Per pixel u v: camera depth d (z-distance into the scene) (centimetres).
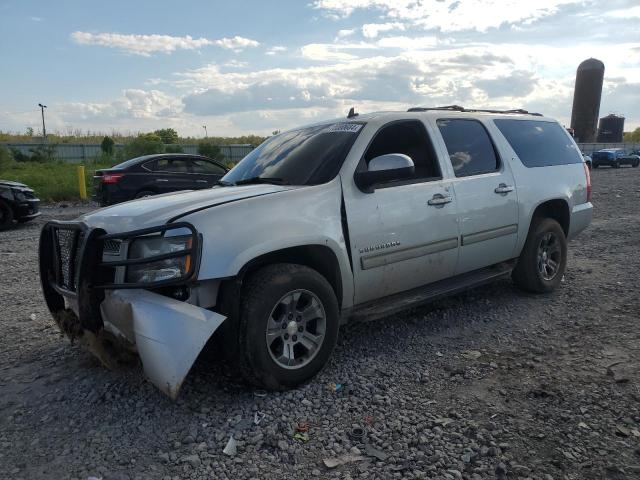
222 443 294
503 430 300
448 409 326
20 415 325
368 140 413
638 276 627
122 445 292
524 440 290
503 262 528
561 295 561
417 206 423
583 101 5484
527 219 528
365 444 291
